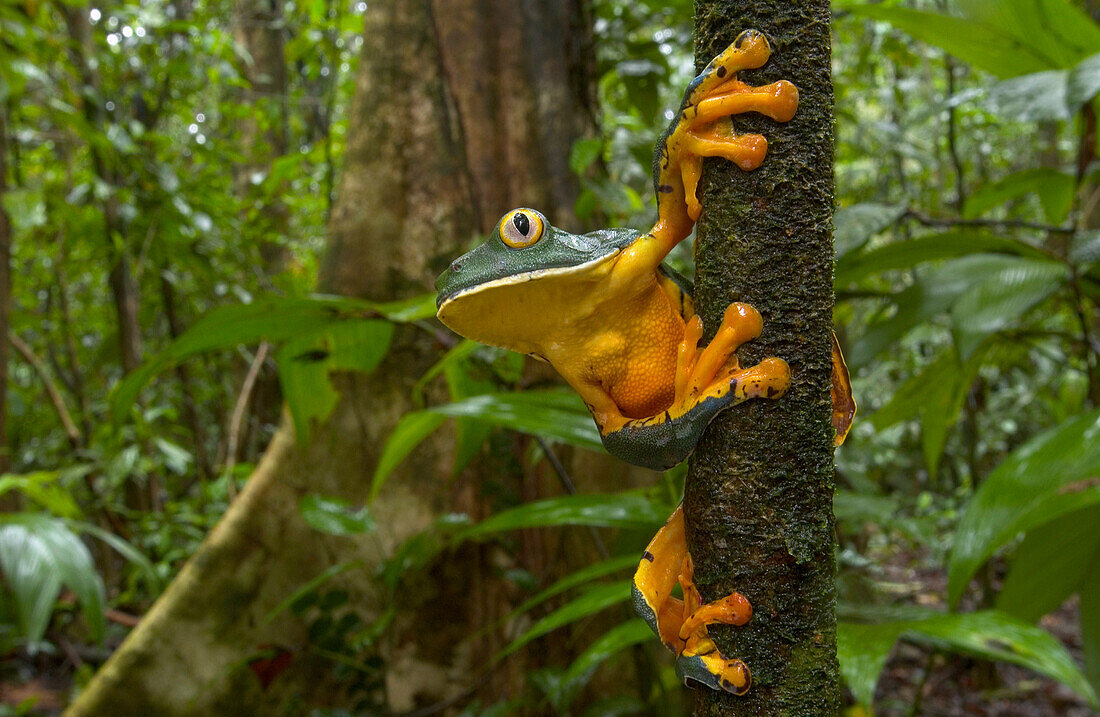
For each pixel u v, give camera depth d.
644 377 1.03
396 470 3.08
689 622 0.93
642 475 3.19
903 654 5.04
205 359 5.68
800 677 0.90
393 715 2.98
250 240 5.34
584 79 3.50
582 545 3.05
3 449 4.25
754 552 0.90
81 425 5.66
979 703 4.36
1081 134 3.13
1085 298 3.53
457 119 3.23
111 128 4.67
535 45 3.31
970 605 5.34
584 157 2.95
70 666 4.51
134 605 4.78
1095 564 2.41
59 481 4.46
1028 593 2.50
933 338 5.20
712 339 0.92
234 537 3.06
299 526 3.08
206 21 5.89
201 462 5.49
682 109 0.93
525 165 3.26
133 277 4.94
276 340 2.35
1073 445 1.93
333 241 3.21
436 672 3.00
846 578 2.64
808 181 0.90
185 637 2.97
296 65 7.63
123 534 4.95
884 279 5.75
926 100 5.93
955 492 6.79
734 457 0.91
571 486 2.56
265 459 3.17
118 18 5.86
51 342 6.08
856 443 5.79
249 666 2.97
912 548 6.37
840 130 6.35
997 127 6.06
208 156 5.29
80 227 4.93
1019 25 2.80
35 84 5.47
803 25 0.90
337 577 3.06
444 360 2.20
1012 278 2.66
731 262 0.91
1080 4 4.05
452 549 3.02
